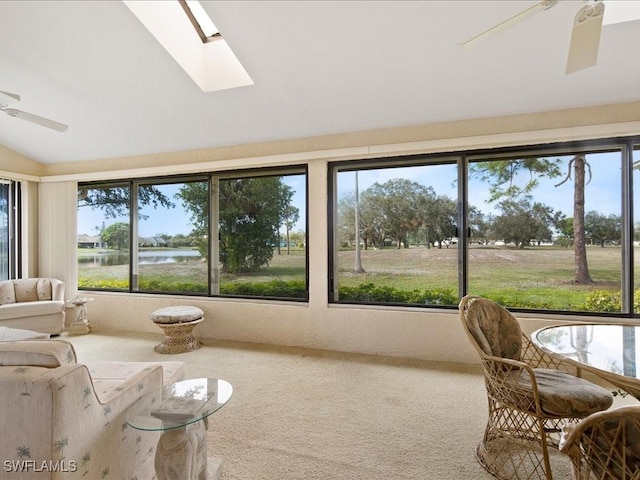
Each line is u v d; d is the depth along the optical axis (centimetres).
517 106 302
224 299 414
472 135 325
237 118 352
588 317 297
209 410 138
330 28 234
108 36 256
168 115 353
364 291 372
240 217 418
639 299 289
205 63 307
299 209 394
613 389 262
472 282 337
